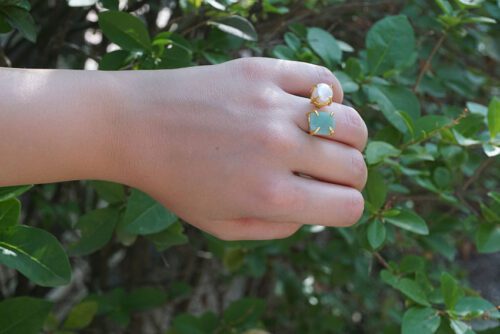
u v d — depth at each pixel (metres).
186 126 0.47
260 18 0.74
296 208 0.47
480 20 0.66
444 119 0.63
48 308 0.57
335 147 0.48
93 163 0.48
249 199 0.47
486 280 1.09
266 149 0.47
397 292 1.05
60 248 0.52
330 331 1.05
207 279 1.05
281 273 1.02
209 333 0.76
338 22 0.78
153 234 0.63
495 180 0.87
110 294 0.74
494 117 0.61
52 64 0.74
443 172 0.65
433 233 0.73
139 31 0.59
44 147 0.47
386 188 0.60
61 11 0.71
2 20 0.58
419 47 0.77
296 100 0.48
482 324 0.62
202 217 0.49
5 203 0.52
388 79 0.68
